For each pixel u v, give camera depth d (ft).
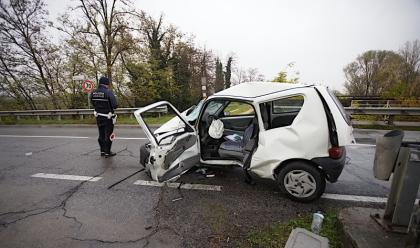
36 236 8.54
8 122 42.68
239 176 13.30
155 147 10.45
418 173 6.73
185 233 8.45
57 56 50.08
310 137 9.78
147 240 8.14
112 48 51.37
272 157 10.32
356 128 27.20
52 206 10.67
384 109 27.89
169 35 72.79
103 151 17.99
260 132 10.85
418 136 22.89
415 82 82.02
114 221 9.34
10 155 19.30
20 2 44.14
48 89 53.01
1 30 45.42
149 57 61.00
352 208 8.70
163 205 10.44
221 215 9.50
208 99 12.10
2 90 51.21
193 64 91.71
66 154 19.13
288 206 10.08
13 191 12.33
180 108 79.41
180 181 12.81
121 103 60.13
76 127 35.58
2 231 8.89
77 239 8.31
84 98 54.49
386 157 7.01
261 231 8.41
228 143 13.93
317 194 10.02
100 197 11.41
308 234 7.47
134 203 10.71
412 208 7.02
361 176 13.23
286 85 11.07
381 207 9.96
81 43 48.26
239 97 11.28
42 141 24.81
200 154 12.71
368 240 6.89
